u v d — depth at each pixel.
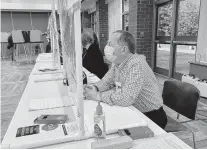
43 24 9.84
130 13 4.52
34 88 1.43
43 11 9.38
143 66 1.06
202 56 3.04
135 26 4.31
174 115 2.27
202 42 3.02
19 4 8.45
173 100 1.38
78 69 0.66
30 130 0.75
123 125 0.77
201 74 2.96
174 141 0.66
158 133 0.73
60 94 1.25
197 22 3.21
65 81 1.53
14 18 9.41
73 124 0.80
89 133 0.72
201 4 2.97
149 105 1.16
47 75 1.89
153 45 4.39
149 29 4.35
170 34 3.89
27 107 1.03
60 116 0.85
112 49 1.06
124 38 1.04
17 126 0.80
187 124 2.05
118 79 1.18
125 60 1.09
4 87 3.68
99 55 2.37
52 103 1.07
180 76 3.69
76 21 0.63
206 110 2.40
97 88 1.35
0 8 8.26
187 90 1.27
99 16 7.20
